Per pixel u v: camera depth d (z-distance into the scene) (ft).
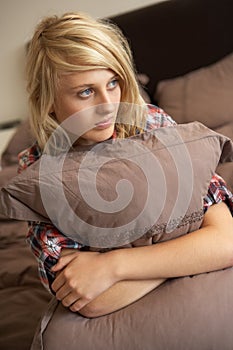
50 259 2.30
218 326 2.05
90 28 2.28
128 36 6.23
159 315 2.08
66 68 2.18
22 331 2.92
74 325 2.16
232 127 4.60
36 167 2.18
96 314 2.18
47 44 2.29
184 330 2.02
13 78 7.82
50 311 2.31
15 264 3.85
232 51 5.64
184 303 2.10
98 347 2.05
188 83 5.34
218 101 4.94
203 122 4.99
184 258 2.18
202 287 2.15
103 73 2.21
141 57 6.23
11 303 3.28
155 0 6.32
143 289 2.21
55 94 2.35
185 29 5.82
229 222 2.37
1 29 7.45
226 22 5.55
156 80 6.21
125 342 2.04
